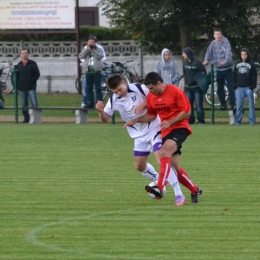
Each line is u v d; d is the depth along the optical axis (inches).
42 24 3708.2
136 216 1210.6
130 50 4141.2
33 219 1193.4
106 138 2324.1
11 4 3705.7
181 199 1294.3
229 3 3690.9
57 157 1914.4
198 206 1289.4
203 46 3846.0
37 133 2468.0
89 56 2785.4
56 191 1441.9
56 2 3683.6
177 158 1288.1
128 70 3548.2
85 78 2795.3
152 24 3791.8
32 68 2824.8
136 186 1491.1
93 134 2428.6
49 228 1128.2
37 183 1533.0
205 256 967.0
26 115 2869.1
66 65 4168.3
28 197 1381.6
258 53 3804.1
